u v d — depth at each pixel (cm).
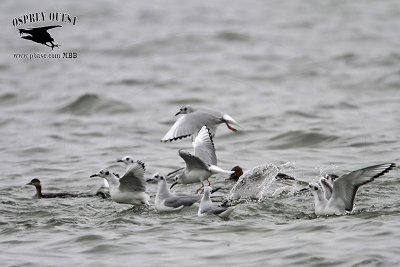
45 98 3566
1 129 3055
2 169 2419
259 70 4062
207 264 1388
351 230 1526
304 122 3033
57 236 1587
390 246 1412
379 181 1994
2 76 4025
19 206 1891
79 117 3250
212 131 1961
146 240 1535
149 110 3334
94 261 1418
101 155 2602
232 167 2359
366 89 3625
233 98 3519
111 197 1853
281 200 1852
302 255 1397
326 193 1747
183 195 1783
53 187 2156
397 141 2645
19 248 1510
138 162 1778
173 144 2769
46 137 2892
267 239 1508
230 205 1789
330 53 4366
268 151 2620
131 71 4072
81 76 3994
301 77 3900
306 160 2431
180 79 3884
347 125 2939
